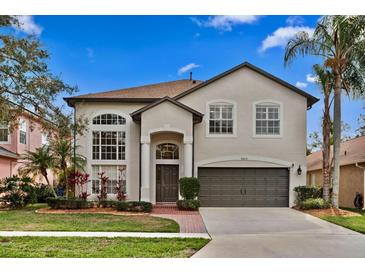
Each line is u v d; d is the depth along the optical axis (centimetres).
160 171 2070
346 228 1315
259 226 1356
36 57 1427
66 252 894
